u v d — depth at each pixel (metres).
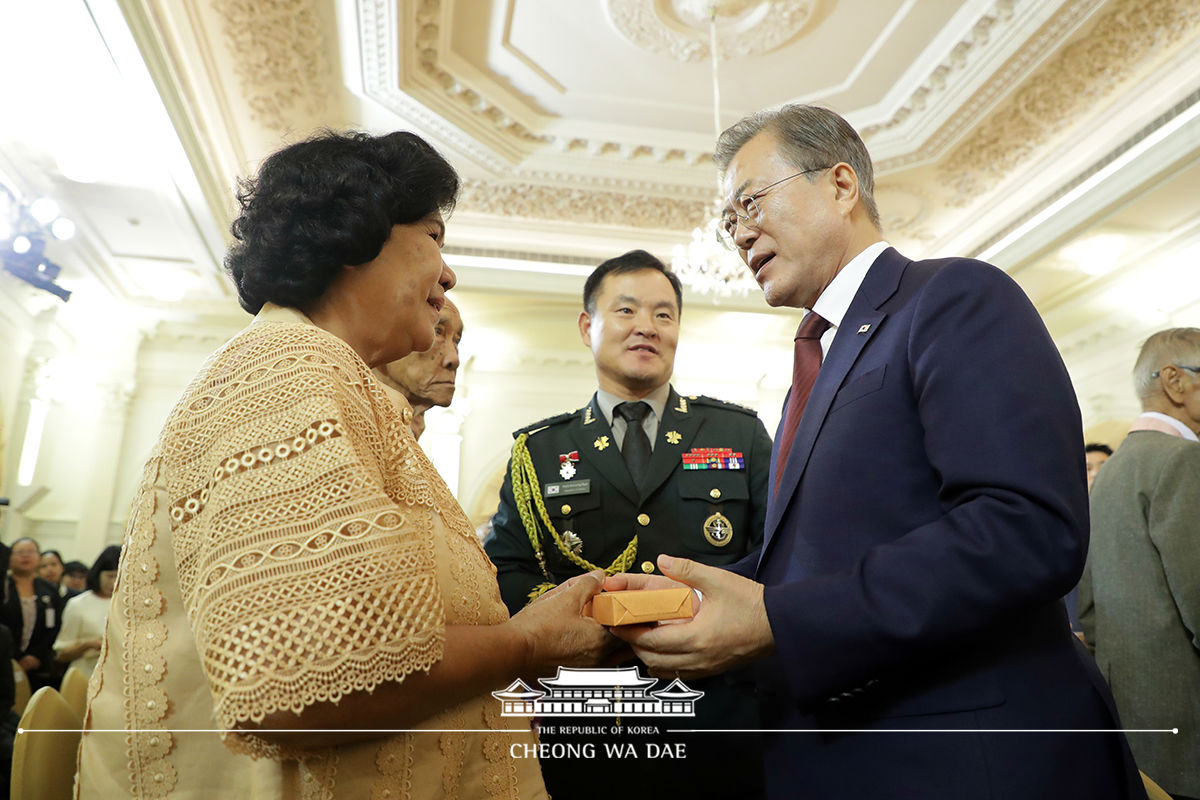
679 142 6.20
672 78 5.56
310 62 5.09
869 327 1.11
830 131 1.27
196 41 4.66
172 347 8.85
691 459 1.89
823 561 1.02
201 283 7.86
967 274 1.04
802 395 1.27
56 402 8.34
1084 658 1.03
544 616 0.99
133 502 0.85
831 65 5.45
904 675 0.96
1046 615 0.99
